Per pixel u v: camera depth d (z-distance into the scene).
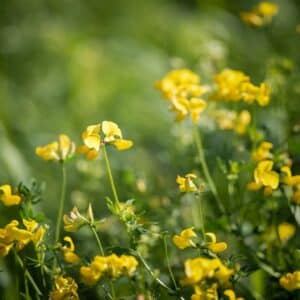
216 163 0.75
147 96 1.13
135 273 0.66
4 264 0.75
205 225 0.71
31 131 1.07
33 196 0.67
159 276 0.71
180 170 0.80
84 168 0.82
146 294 0.66
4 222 0.85
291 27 1.16
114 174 0.89
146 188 0.77
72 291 0.64
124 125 1.08
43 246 0.65
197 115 0.69
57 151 0.68
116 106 1.12
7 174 0.92
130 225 0.64
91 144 0.64
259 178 0.65
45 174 0.96
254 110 0.74
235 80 0.71
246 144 0.75
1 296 0.75
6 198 0.65
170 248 0.73
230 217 0.71
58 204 0.93
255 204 0.72
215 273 0.60
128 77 1.16
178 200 0.75
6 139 0.97
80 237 0.77
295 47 1.00
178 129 0.80
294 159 0.74
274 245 0.71
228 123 0.76
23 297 0.67
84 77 1.17
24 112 1.11
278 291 0.69
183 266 0.72
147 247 0.70
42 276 0.66
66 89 1.16
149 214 0.73
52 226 0.83
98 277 0.61
